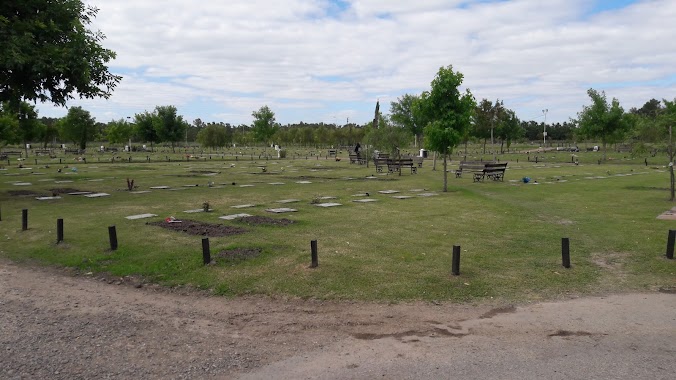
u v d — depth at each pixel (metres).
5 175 29.61
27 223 12.88
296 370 5.14
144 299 7.57
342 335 6.12
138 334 6.18
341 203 17.72
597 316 6.70
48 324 6.52
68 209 15.87
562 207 16.92
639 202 18.17
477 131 61.44
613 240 11.34
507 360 5.32
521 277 8.43
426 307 7.07
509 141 65.31
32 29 17.75
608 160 49.81
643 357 5.37
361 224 13.34
